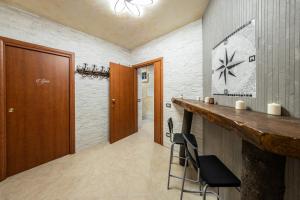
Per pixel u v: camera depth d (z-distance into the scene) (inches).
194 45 94.7
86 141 113.5
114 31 108.8
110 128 123.9
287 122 24.0
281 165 25.2
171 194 63.9
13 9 75.0
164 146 118.6
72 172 80.3
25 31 79.4
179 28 103.7
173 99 95.1
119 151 109.0
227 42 53.6
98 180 73.4
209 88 75.3
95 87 118.7
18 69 77.9
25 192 64.3
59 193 63.9
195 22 93.6
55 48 92.4
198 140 91.4
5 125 73.2
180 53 104.0
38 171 81.0
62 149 99.2
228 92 52.9
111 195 63.0
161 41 117.8
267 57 34.0
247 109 41.9
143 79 249.4
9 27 73.9
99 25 98.8
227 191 55.0
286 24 28.7
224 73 56.0
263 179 25.4
